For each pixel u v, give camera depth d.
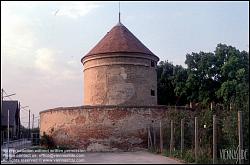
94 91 42.38
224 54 48.56
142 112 36.72
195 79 48.91
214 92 47.94
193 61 49.75
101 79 42.00
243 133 23.20
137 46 42.88
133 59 41.94
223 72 46.09
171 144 29.89
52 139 39.50
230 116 24.97
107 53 41.75
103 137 36.41
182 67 55.81
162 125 36.12
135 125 36.50
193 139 33.06
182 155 26.62
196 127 24.67
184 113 35.72
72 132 37.59
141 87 41.94
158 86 56.41
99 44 43.94
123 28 45.28
